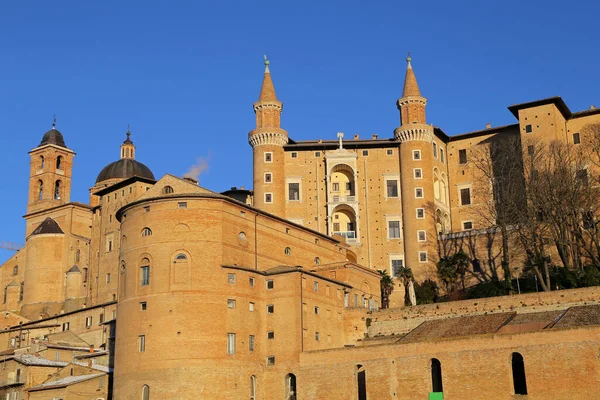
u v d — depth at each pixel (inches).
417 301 4488.2
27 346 4443.9
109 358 3941.9
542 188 4173.2
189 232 3440.0
